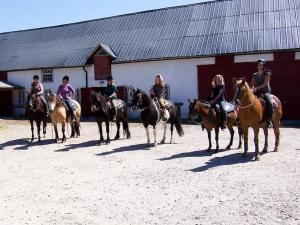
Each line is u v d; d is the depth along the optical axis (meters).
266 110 10.61
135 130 18.69
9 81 32.06
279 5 24.91
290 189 7.70
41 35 35.03
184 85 24.77
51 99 14.92
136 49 26.95
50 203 7.45
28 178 9.52
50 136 17.19
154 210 6.84
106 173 9.74
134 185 8.52
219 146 13.02
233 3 27.09
